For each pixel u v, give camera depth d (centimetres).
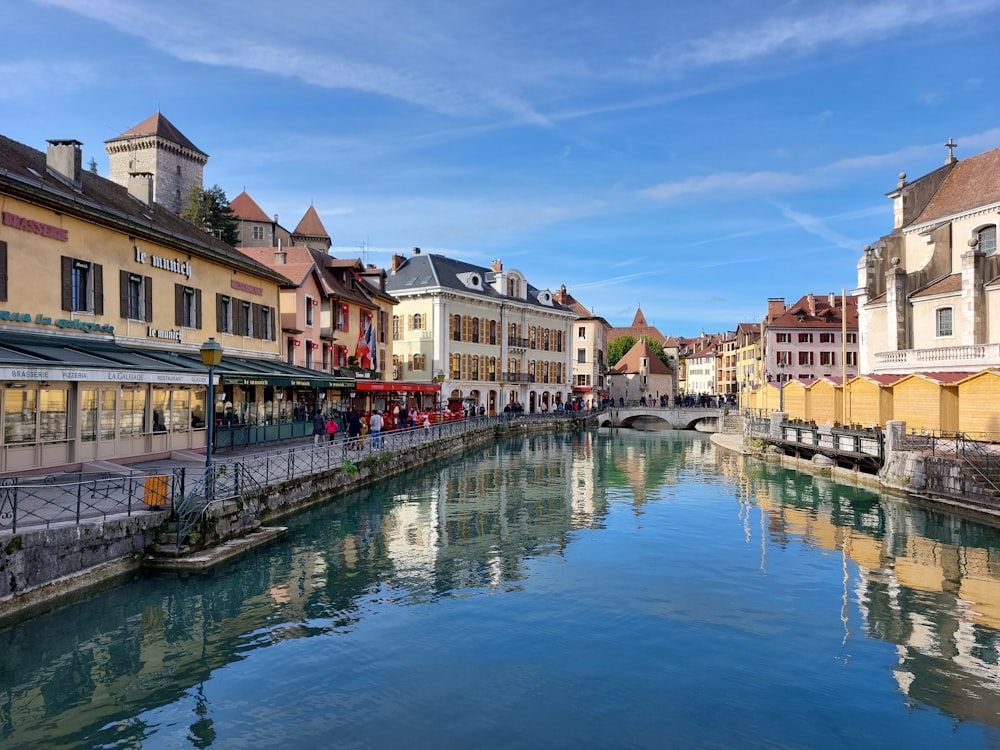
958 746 764
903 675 944
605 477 3003
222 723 793
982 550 1636
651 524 1950
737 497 2447
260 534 1577
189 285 2405
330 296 3825
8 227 1619
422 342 5731
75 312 1844
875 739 778
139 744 745
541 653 1005
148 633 1043
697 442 5203
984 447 2244
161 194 7481
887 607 1225
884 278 4422
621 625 1123
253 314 2880
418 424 3809
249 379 2286
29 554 1005
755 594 1297
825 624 1139
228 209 7175
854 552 1619
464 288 6028
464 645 1030
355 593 1267
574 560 1535
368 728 786
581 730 787
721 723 809
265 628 1081
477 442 4528
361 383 3647
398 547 1623
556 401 7506
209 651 990
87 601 1118
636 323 14588
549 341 7388
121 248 2042
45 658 954
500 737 770
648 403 8550
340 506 2100
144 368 1728
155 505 1333
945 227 4044
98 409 1778
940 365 3441
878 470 2611
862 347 4472
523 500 2348
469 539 1728
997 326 3409
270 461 2050
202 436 2292
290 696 861
